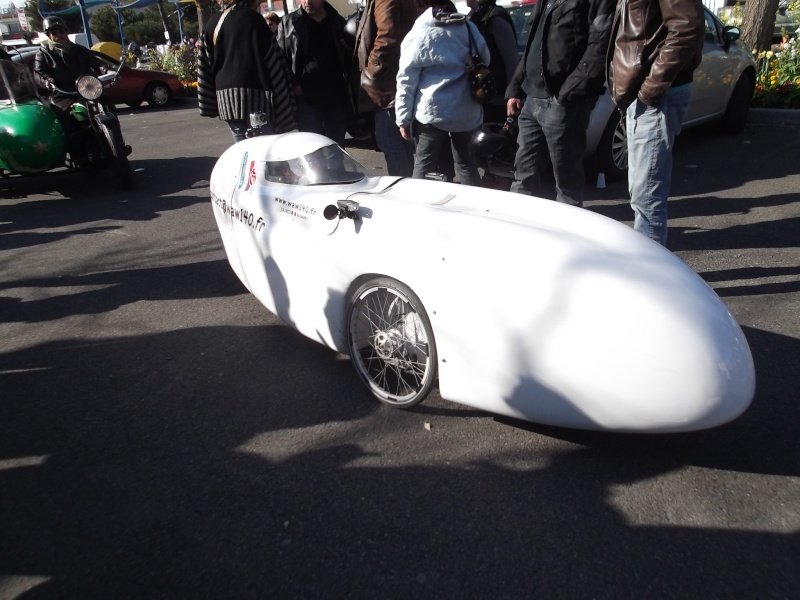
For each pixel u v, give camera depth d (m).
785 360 3.40
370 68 5.21
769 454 2.72
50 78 8.09
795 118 8.62
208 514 2.56
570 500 2.52
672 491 2.54
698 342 2.39
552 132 4.48
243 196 3.88
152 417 3.25
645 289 2.47
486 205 3.23
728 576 2.15
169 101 17.16
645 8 3.62
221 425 3.15
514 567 2.23
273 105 5.63
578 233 2.86
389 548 2.34
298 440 2.99
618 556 2.25
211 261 5.43
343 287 3.20
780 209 5.64
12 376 3.75
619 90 3.83
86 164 8.16
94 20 45.75
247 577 2.25
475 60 4.75
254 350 3.87
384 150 5.60
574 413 2.54
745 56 8.09
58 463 2.94
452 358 2.76
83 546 2.44
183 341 4.05
